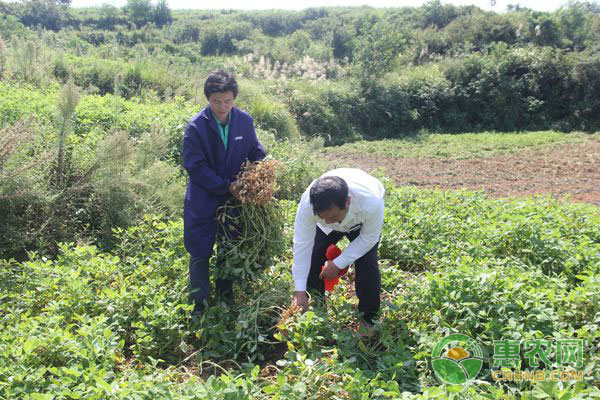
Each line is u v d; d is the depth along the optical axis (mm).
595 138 18172
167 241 4867
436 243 5359
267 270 4188
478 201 6840
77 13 41094
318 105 18266
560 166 13336
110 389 2586
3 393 2740
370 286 3709
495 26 29078
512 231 5258
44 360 3105
